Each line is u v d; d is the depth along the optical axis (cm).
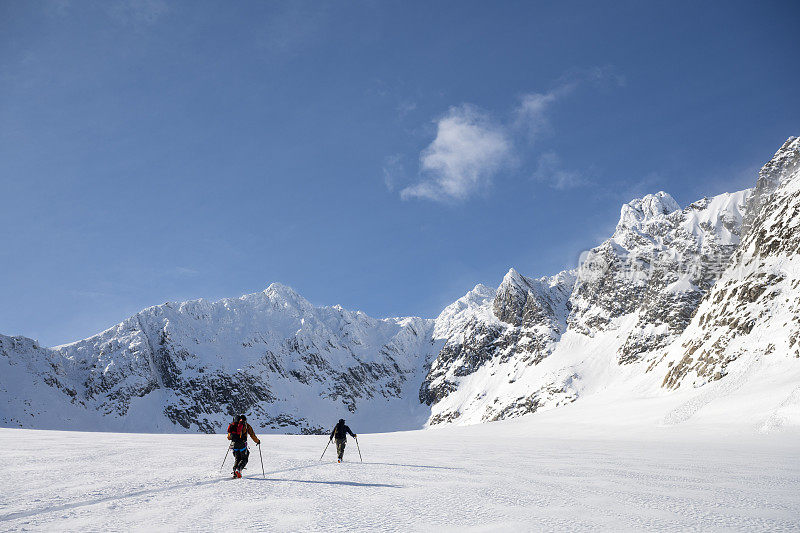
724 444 4069
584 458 2534
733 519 916
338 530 812
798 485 1427
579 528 834
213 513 948
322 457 2419
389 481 1470
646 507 1045
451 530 816
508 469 1889
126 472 1623
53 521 869
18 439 3669
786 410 5088
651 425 7212
